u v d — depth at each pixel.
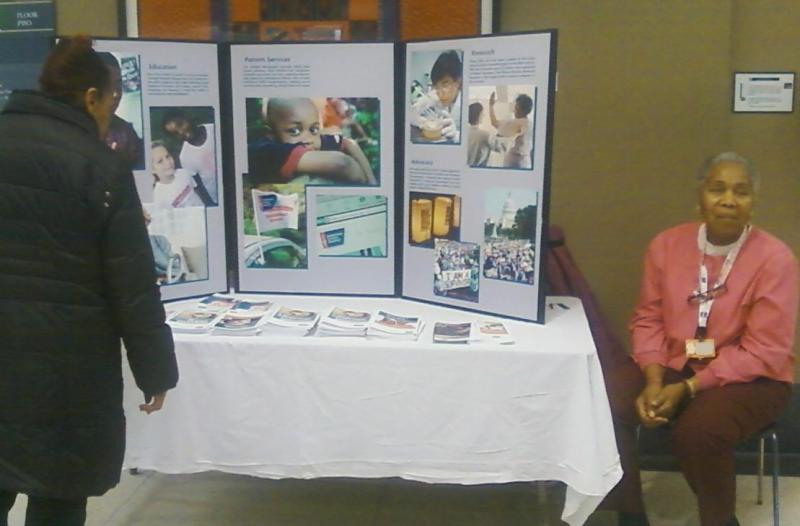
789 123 2.96
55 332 1.85
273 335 2.31
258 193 2.67
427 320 2.45
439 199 2.54
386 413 2.24
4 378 1.85
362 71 2.56
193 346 2.26
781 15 2.93
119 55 2.42
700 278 2.52
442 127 2.49
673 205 3.01
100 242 1.87
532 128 2.30
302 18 2.98
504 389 2.20
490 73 2.36
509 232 2.40
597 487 2.16
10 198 1.82
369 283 2.69
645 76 2.95
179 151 2.56
